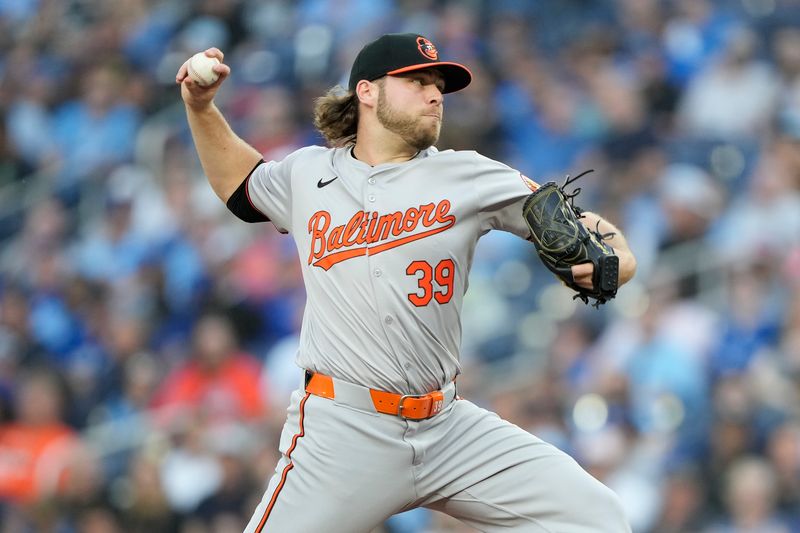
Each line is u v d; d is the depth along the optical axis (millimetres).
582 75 42312
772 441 27734
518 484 12984
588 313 32250
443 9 46688
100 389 36219
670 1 44781
